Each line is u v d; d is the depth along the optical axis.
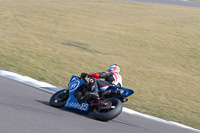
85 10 55.75
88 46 35.69
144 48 39.12
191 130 13.24
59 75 21.33
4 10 46.94
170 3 76.94
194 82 27.62
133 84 23.11
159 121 13.79
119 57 32.84
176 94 22.33
